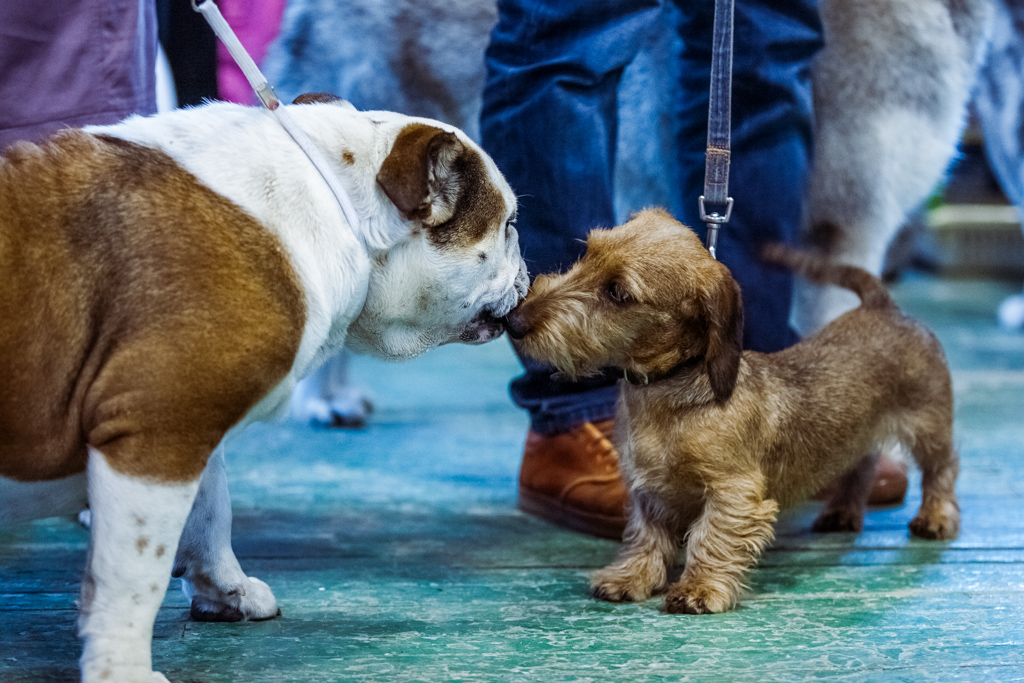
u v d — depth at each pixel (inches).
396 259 86.0
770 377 108.5
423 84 181.8
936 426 121.7
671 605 97.8
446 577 109.4
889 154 159.6
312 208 79.4
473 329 95.5
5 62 99.8
